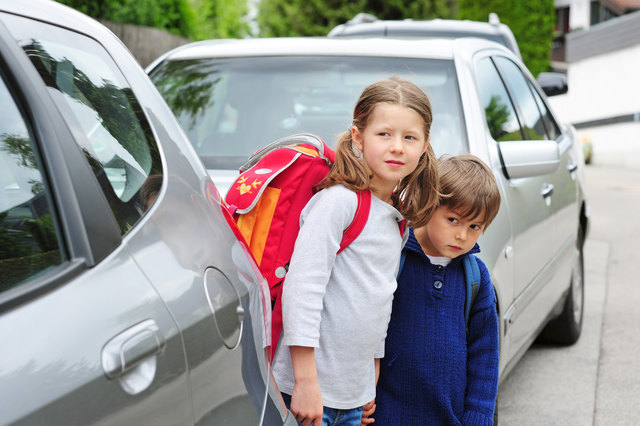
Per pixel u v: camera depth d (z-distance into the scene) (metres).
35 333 1.01
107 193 1.25
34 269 1.09
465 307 2.08
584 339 4.88
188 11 11.89
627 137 20.03
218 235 1.53
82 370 1.03
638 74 19.61
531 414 3.64
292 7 25.11
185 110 3.36
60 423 0.98
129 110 1.49
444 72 3.19
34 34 1.32
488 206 1.95
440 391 2.04
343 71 3.36
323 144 1.87
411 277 2.07
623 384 4.05
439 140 2.92
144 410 1.12
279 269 1.79
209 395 1.30
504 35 7.11
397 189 1.95
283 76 3.42
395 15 24.64
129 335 1.12
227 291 1.45
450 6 25.38
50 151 1.18
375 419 2.09
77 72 1.38
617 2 35.44
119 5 9.93
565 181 4.18
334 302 1.79
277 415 1.58
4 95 1.19
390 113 1.74
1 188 1.18
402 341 2.05
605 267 7.04
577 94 23.38
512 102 3.73
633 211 10.69
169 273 1.29
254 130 3.31
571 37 23.52
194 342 1.28
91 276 1.14
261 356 1.58
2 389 0.93
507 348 2.95
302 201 1.82
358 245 1.79
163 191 1.44
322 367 1.79
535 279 3.39
